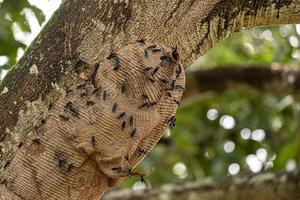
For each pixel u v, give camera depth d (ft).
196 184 17.24
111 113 10.80
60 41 11.13
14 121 11.00
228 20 11.48
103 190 10.99
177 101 11.05
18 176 10.89
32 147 10.91
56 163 10.85
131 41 11.16
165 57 11.00
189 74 19.08
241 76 19.10
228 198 16.96
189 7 11.34
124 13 11.17
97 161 10.85
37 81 11.06
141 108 10.87
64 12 11.22
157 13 11.23
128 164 10.85
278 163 18.95
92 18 11.15
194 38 11.42
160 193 17.16
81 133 10.82
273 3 11.51
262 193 16.90
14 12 14.49
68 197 10.89
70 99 10.92
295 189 16.79
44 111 10.97
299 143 18.93
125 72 10.91
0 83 11.32
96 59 11.07
